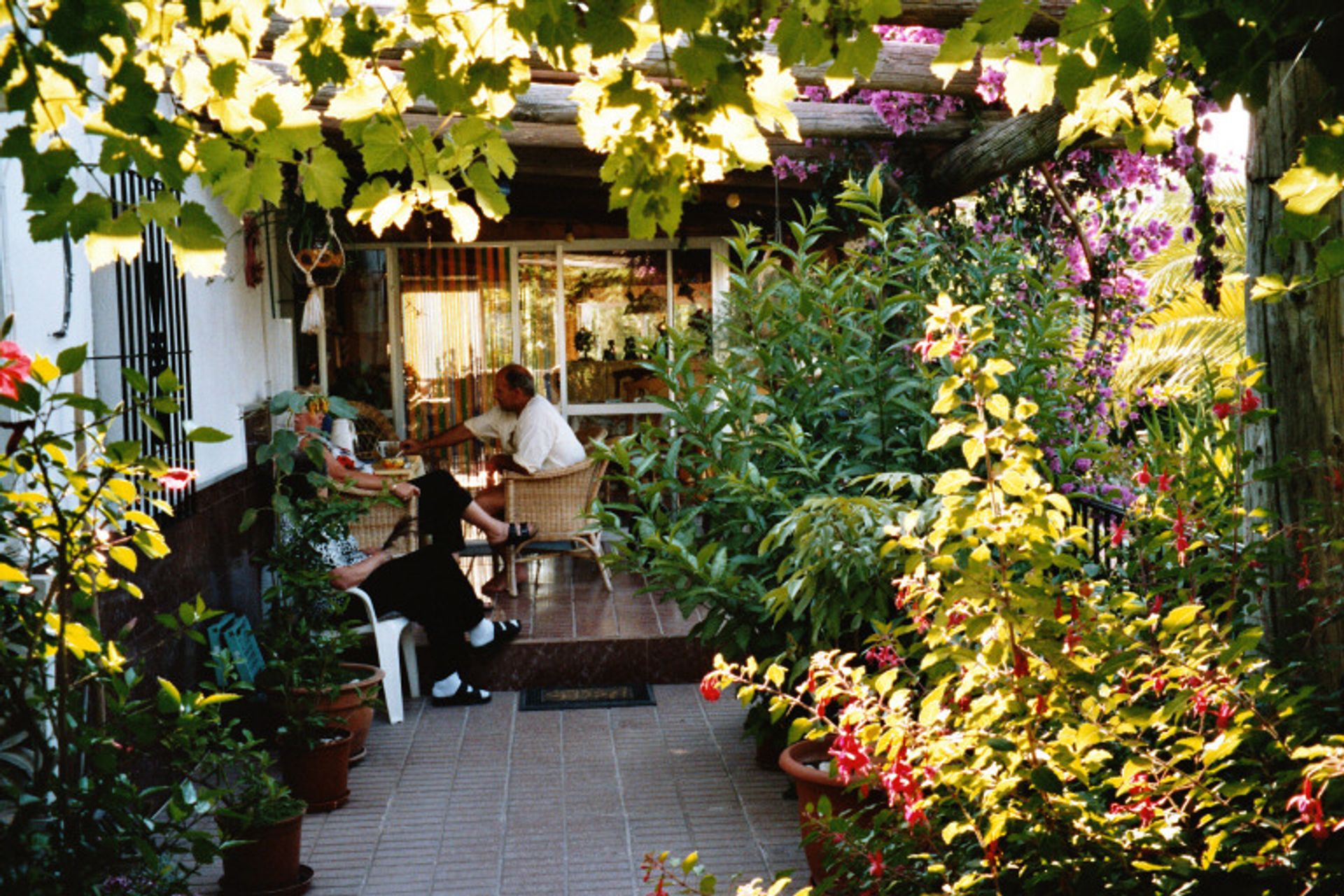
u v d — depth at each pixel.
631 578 9.27
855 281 6.18
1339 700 3.27
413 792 5.91
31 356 4.45
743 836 5.30
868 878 3.20
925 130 7.04
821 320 6.38
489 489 9.05
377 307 10.41
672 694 7.44
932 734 3.09
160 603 5.61
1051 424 6.00
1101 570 4.61
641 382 10.58
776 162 7.41
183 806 3.46
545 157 8.02
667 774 6.09
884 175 7.24
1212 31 2.62
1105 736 2.82
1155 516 3.83
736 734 6.67
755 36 2.60
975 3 4.85
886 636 3.75
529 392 9.05
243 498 7.43
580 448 8.98
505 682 7.55
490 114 3.04
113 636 4.92
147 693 5.33
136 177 5.46
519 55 2.80
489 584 8.79
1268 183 3.99
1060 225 7.83
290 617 6.16
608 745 6.54
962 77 6.17
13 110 2.36
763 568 5.87
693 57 2.55
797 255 6.37
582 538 8.74
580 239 10.42
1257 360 3.71
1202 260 5.12
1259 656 3.56
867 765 3.08
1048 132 6.06
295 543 6.29
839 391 6.25
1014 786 2.86
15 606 3.42
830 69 2.67
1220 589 3.66
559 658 7.56
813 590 4.84
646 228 2.75
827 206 7.98
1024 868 2.98
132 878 3.60
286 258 9.01
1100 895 2.82
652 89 2.62
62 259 4.75
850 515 4.86
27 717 3.38
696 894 3.08
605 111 2.77
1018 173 7.30
